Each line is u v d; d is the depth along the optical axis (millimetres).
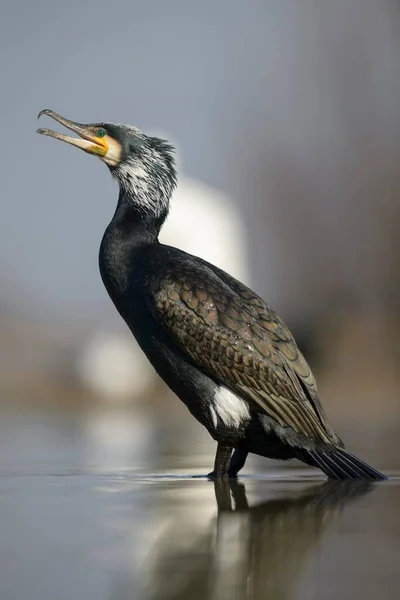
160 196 13156
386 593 6125
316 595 6094
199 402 11922
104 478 11914
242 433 11836
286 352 11680
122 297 12328
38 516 9055
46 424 21484
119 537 7953
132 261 12383
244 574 6590
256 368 11523
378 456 14367
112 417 23734
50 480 11758
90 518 8906
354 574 6578
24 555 7320
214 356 11594
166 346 11953
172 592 6184
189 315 11664
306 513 8977
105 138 13305
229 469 12219
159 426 21156
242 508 9312
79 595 6137
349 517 8727
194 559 7051
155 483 11422
